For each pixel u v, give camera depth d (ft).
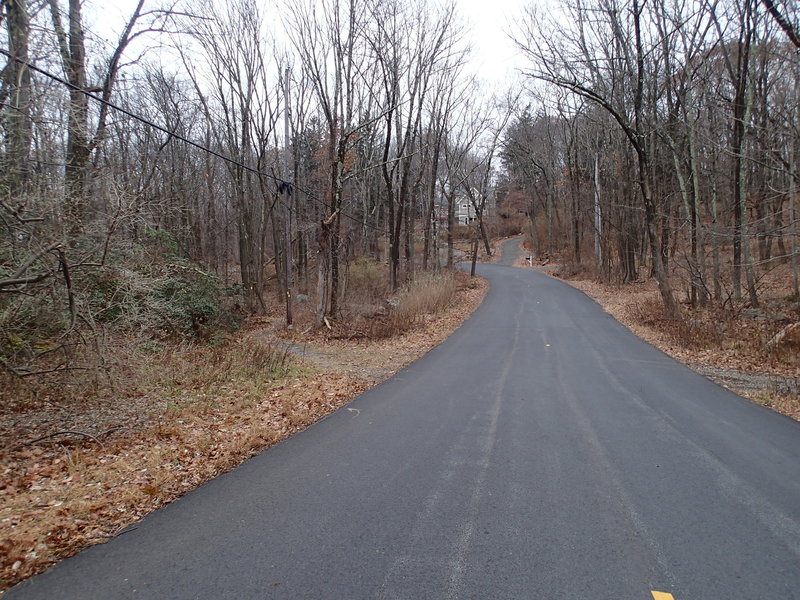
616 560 11.12
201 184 98.27
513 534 12.32
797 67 40.91
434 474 16.37
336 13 70.74
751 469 16.71
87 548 11.89
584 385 29.68
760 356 38.14
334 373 35.50
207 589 10.16
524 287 103.19
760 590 9.99
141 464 17.63
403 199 90.68
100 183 23.24
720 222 67.67
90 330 22.85
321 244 60.23
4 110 21.52
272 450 19.12
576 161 128.67
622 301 77.41
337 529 12.68
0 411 24.61
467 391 28.53
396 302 71.51
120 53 40.32
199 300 50.16
